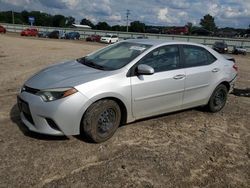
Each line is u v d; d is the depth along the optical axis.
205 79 5.68
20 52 16.62
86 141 4.34
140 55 4.71
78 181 3.37
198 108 6.42
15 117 5.10
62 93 3.93
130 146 4.32
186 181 3.56
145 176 3.57
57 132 4.00
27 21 113.56
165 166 3.84
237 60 24.30
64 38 53.00
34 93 4.10
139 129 4.97
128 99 4.47
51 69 4.74
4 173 3.42
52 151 3.98
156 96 4.86
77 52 19.03
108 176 3.51
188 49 5.50
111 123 4.41
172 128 5.16
